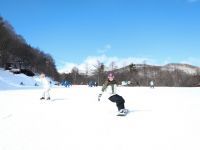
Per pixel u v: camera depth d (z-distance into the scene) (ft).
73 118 37.50
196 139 26.14
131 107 48.57
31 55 490.08
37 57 506.89
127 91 106.11
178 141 25.57
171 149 23.30
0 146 24.11
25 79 300.40
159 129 30.48
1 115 39.70
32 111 43.98
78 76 428.56
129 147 23.90
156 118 37.09
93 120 36.06
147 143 25.05
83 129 30.76
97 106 50.26
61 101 59.88
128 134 28.40
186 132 28.91
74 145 24.50
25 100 62.18
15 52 442.09
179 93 90.63
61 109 46.34
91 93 89.15
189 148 23.48
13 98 67.97
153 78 395.14
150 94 84.02
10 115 39.81
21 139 26.43
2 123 33.96
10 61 395.34
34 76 367.45
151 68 415.85
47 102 57.77
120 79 375.66
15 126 32.24
